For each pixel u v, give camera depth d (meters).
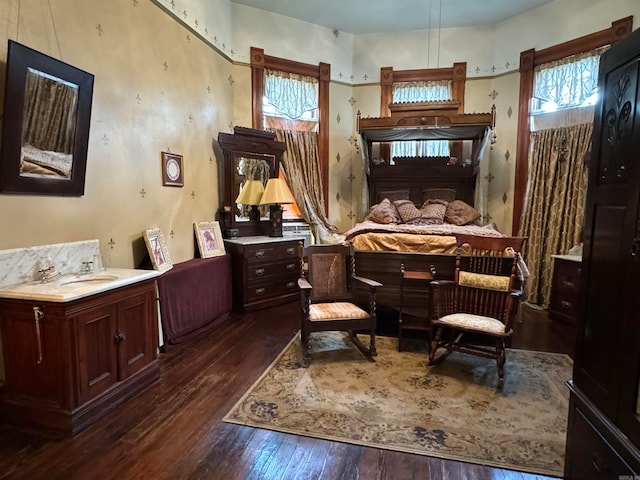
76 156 2.48
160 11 3.37
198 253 4.05
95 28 2.66
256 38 4.95
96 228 2.73
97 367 2.17
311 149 5.43
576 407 1.60
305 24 5.31
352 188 5.88
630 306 1.27
